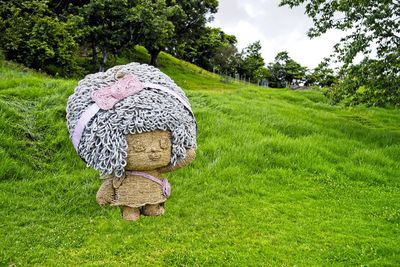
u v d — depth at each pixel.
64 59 19.03
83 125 2.60
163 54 35.53
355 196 8.66
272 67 45.16
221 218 7.27
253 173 9.37
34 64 18.45
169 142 2.67
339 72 14.09
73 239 6.40
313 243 6.54
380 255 6.21
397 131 14.39
